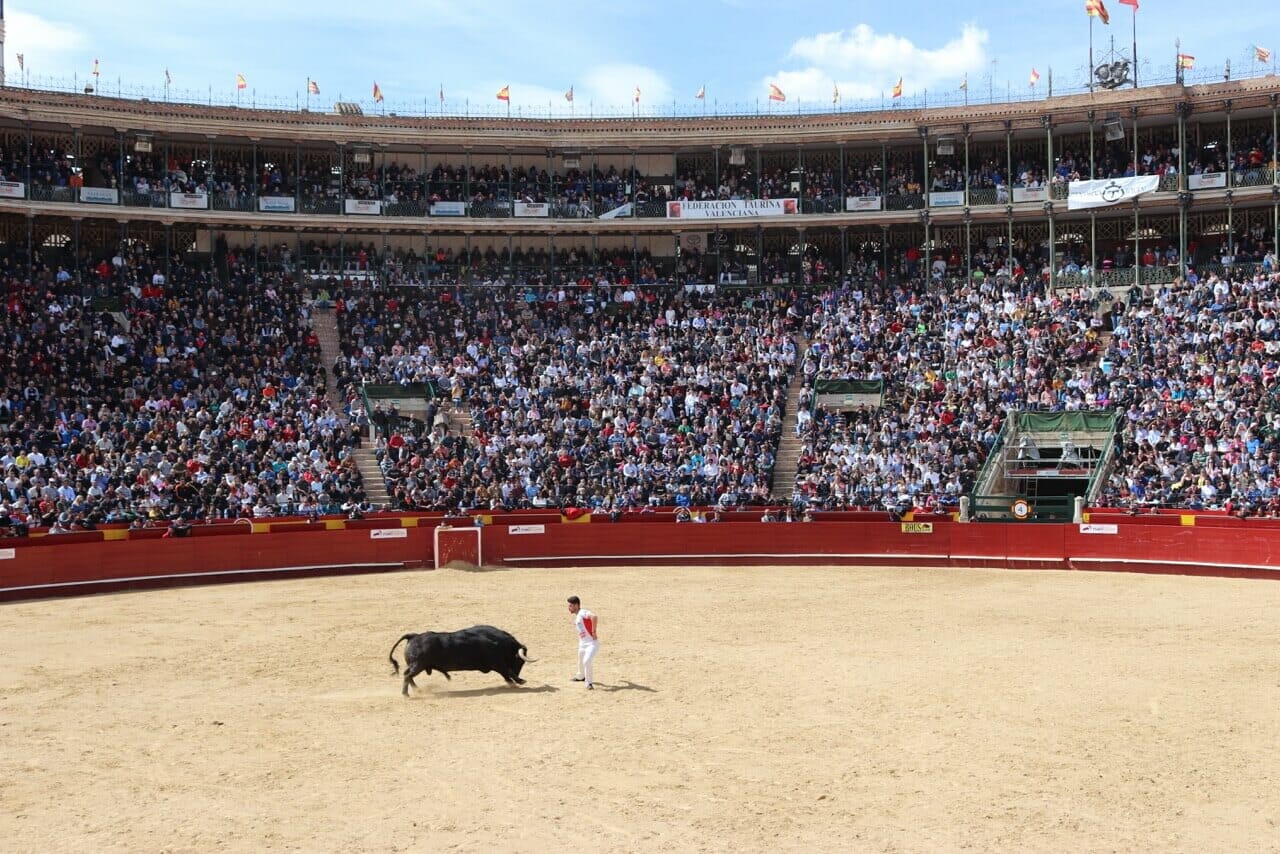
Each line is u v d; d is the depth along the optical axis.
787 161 58.12
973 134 54.12
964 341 47.97
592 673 19.38
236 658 21.61
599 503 40.44
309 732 15.90
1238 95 49.22
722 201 55.72
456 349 49.72
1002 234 56.19
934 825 11.96
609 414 45.34
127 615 27.30
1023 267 54.22
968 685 18.56
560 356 49.41
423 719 16.62
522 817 12.26
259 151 55.38
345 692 18.56
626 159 59.38
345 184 55.47
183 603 29.38
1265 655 21.11
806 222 55.28
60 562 31.17
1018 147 55.97
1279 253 48.53
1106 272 50.94
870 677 19.25
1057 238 55.94
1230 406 40.19
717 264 56.19
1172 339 44.75
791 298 53.28
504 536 37.12
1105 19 52.47
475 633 18.52
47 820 12.32
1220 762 14.19
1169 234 54.38
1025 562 35.78
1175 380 42.69
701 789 13.16
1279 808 12.52
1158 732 15.60
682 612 26.94
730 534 37.72
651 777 13.61
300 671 20.34
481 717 16.70
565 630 24.53
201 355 46.06
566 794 13.00
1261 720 16.23
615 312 53.28
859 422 44.12
